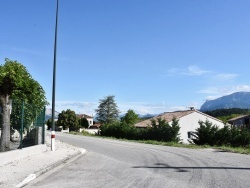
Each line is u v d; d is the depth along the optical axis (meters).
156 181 10.31
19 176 10.91
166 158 17.17
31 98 20.20
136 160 16.27
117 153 20.23
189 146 28.28
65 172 12.41
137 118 108.75
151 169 12.99
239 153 21.31
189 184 9.77
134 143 31.73
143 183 9.99
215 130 33.22
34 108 17.64
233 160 16.12
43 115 19.48
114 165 14.35
